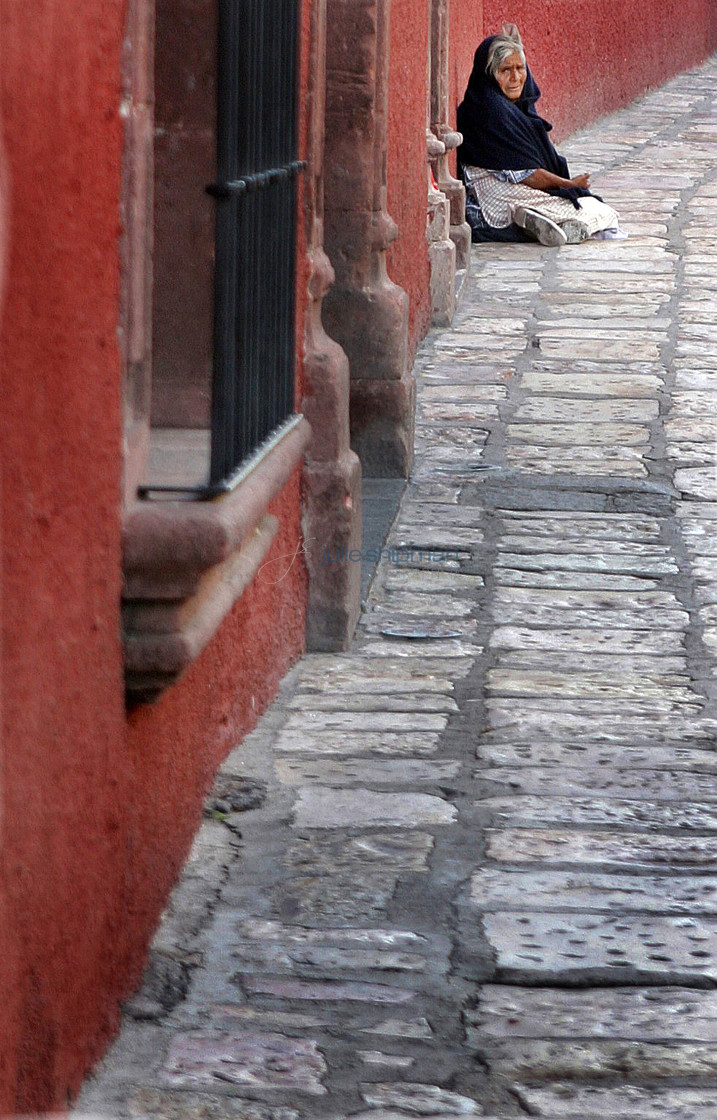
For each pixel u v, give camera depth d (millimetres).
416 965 4977
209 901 5371
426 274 15172
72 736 4031
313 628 8141
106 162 4168
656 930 5211
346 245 10531
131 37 4398
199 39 5652
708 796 6332
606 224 19812
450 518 10305
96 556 4191
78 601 4047
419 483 11031
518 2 24094
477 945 5086
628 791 6367
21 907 3635
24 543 3594
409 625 8539
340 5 9742
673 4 36906
